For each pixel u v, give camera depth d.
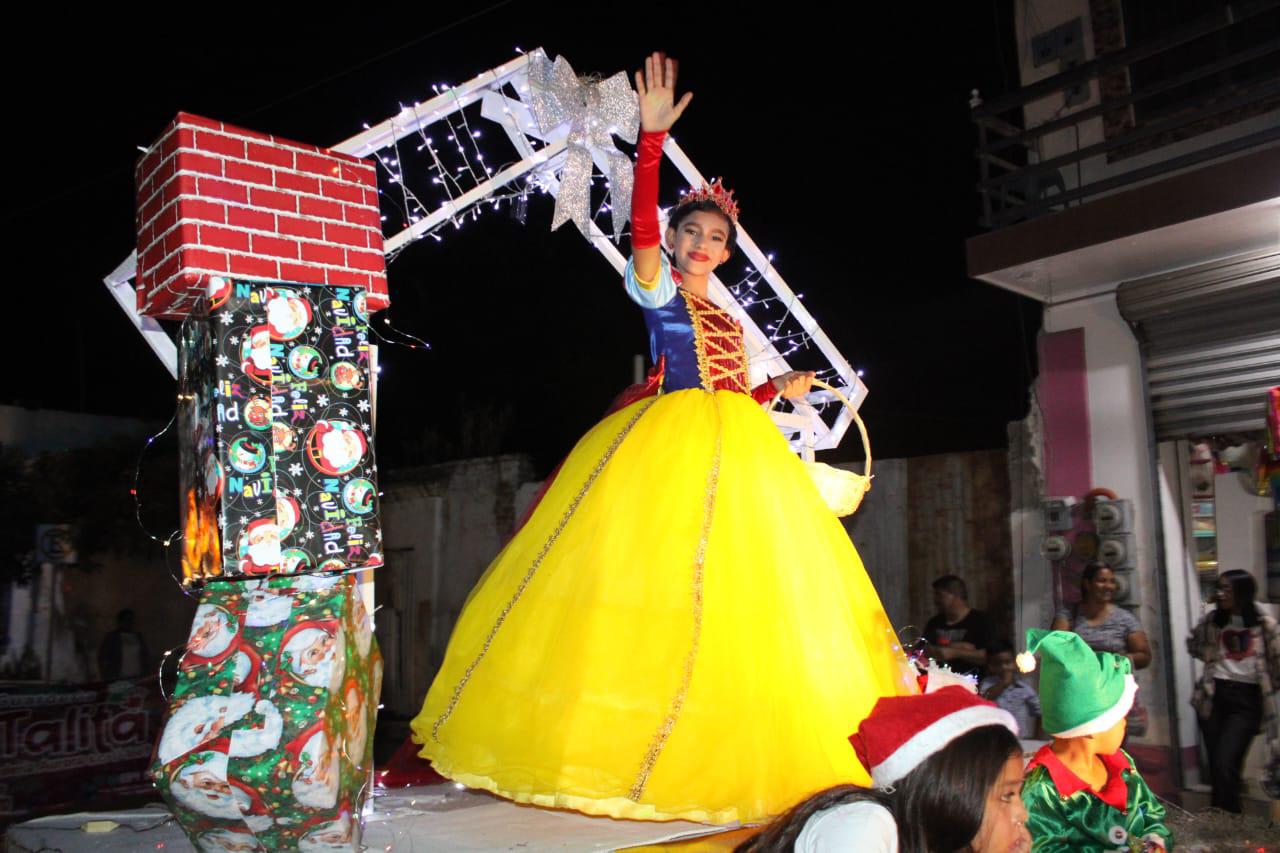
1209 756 6.57
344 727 2.79
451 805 3.37
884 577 9.06
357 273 3.13
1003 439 13.75
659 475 3.41
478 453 12.73
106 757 8.94
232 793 2.62
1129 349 7.27
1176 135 7.15
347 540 2.88
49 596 9.96
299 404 2.90
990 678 6.93
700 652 3.08
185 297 2.98
